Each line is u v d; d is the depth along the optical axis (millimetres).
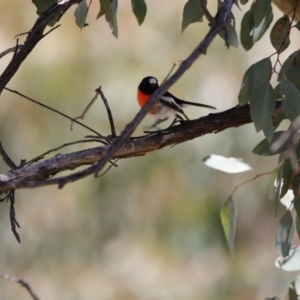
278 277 11906
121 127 10789
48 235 11805
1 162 11117
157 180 11539
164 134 5145
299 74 5246
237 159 5773
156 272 11742
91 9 11234
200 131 5184
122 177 11586
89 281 11703
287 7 5570
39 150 11109
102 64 11117
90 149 5043
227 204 5719
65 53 11109
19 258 11789
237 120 5199
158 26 11406
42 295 11672
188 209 11734
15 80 11070
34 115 11109
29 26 11172
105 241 11883
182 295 11742
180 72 3377
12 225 5027
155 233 11859
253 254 12031
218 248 12023
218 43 11195
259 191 11625
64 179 3145
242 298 11891
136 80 10977
